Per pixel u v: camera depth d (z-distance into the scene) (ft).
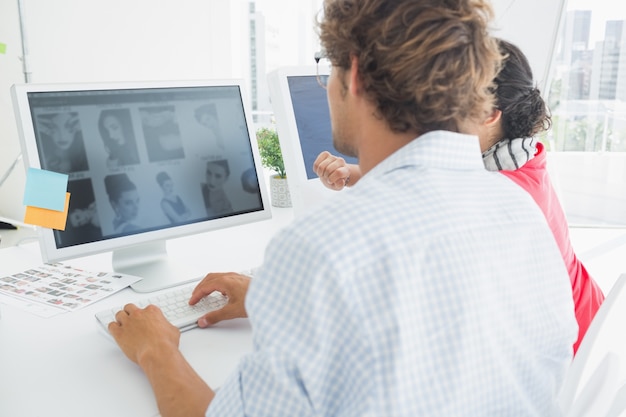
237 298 3.39
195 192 4.22
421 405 1.78
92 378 2.79
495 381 1.98
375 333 1.72
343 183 4.77
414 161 2.07
